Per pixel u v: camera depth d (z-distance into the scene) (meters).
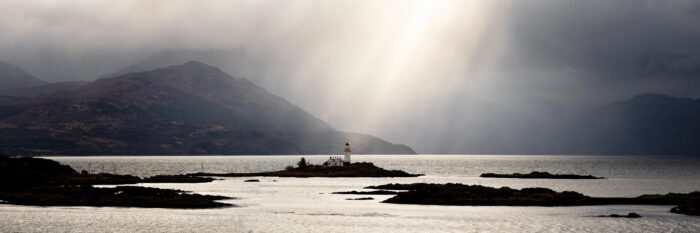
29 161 150.75
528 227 77.56
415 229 77.12
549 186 160.38
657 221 81.56
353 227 78.38
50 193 109.12
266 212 92.75
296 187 152.25
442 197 107.25
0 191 113.62
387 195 123.88
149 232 73.56
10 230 74.31
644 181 189.62
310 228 77.75
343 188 148.38
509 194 108.94
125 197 103.06
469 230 75.94
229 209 96.44
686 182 184.88
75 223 79.75
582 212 91.38
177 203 99.25
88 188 116.00
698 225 78.00
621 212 91.12
